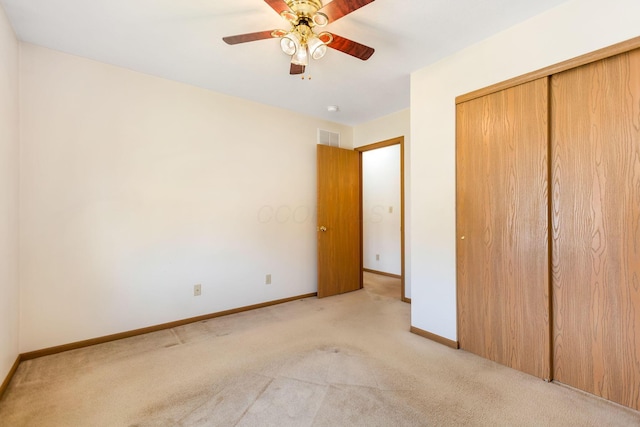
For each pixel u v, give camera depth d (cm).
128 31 221
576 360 193
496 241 229
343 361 231
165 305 299
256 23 213
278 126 384
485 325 236
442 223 264
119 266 275
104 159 268
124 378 208
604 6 179
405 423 163
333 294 422
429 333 274
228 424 164
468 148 246
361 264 461
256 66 275
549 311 203
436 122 268
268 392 192
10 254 209
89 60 261
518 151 217
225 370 219
